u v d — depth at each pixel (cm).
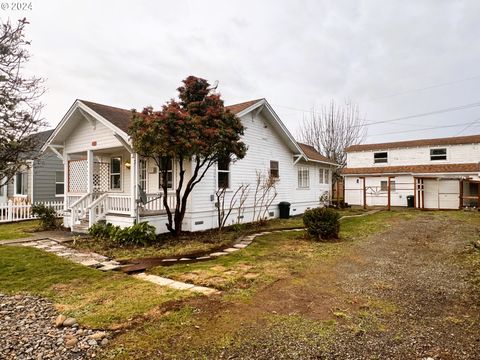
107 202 1051
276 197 1526
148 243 873
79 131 1191
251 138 1350
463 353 292
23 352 302
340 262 655
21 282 532
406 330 342
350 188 2564
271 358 287
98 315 387
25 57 501
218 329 347
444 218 1478
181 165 948
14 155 477
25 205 1457
